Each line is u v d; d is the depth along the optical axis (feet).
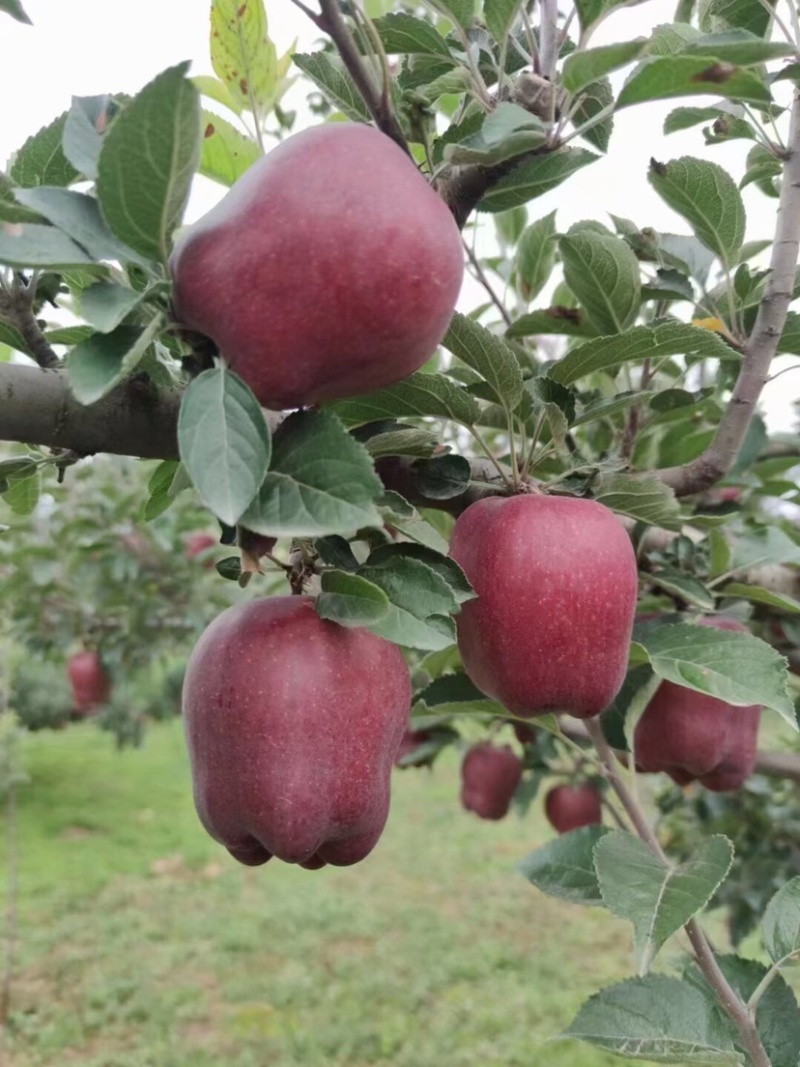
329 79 1.14
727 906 3.12
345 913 6.18
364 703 0.98
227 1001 4.97
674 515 1.25
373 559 0.96
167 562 4.91
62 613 5.28
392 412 1.12
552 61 1.02
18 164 1.03
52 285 1.13
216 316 0.80
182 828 7.99
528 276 1.96
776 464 2.14
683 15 1.62
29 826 7.93
